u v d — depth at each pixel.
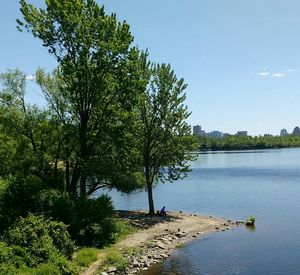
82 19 34.59
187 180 105.38
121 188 44.66
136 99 37.66
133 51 36.62
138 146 45.50
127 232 36.09
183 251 31.97
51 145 38.78
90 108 37.41
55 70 39.00
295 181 91.38
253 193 72.19
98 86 35.62
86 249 27.97
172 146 46.31
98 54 34.94
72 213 30.50
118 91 37.06
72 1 34.62
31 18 34.62
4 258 21.45
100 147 38.94
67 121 38.69
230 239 36.00
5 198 29.00
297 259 29.23
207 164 172.12
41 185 31.81
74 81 36.28
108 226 33.19
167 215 47.16
